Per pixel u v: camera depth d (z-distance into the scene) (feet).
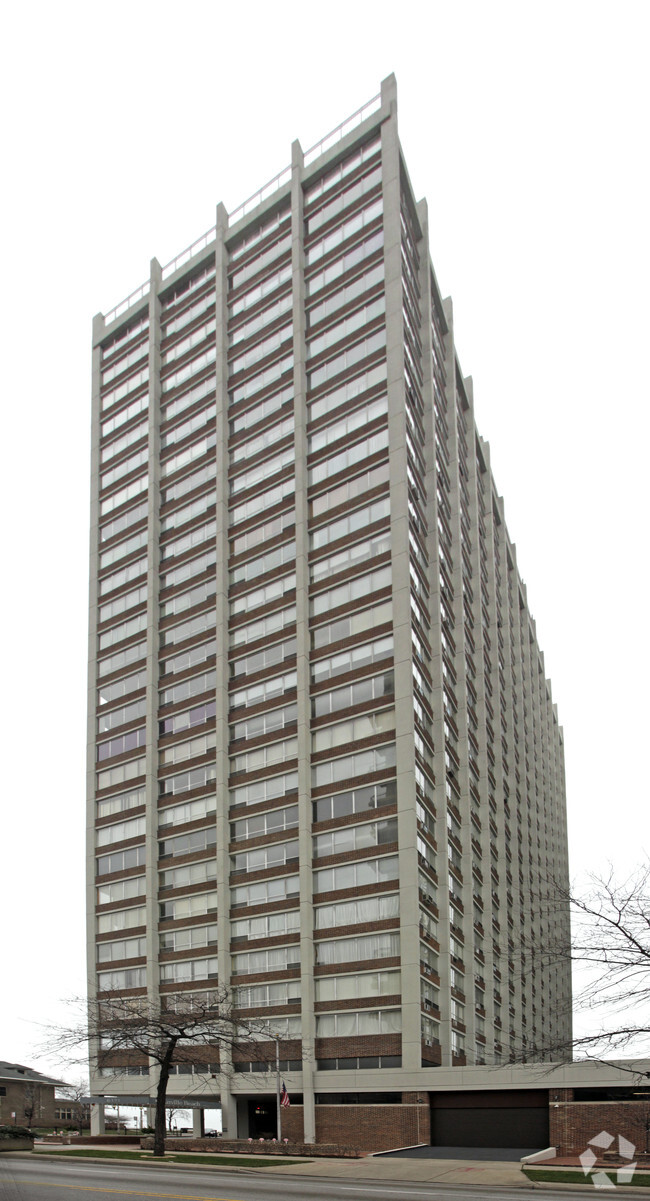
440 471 246.06
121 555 263.70
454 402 260.21
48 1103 310.86
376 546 202.39
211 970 206.28
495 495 333.83
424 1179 94.89
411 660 191.11
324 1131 174.29
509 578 360.89
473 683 259.80
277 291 240.12
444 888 197.98
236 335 248.52
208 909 211.61
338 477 213.66
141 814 235.20
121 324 283.38
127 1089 213.66
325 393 222.07
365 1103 171.73
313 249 234.79
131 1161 118.42
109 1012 181.37
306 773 197.98
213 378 251.19
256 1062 190.19
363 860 185.26
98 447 281.33
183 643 239.09
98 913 238.48
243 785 212.64
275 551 222.28
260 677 216.74
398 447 204.23
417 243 243.81
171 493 254.88
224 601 229.66
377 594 198.90
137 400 272.51
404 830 180.96
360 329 219.00
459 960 208.95
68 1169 102.32
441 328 261.44
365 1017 176.35
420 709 199.41
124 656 254.06
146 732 239.09
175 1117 289.53
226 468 240.73
